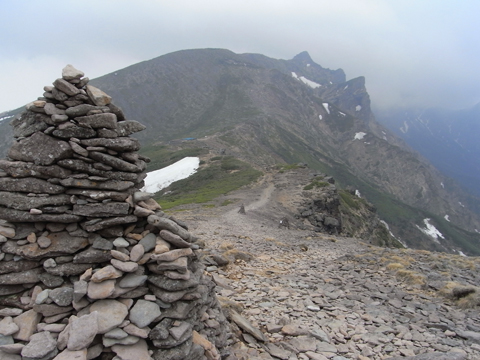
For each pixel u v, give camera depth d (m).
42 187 2.09
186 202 23.05
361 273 5.75
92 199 2.15
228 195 26.31
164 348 2.00
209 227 11.37
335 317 3.61
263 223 15.43
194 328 2.33
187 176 41.97
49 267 2.04
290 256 7.31
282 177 33.25
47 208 2.06
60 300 1.97
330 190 25.88
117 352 1.88
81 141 2.17
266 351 2.74
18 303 2.01
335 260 6.99
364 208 37.00
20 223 2.10
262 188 29.48
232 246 7.00
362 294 4.54
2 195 2.06
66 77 2.16
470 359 2.78
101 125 2.19
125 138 2.28
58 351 1.83
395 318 3.69
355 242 12.30
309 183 29.06
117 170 2.25
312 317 3.55
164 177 42.88
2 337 1.84
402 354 2.86
